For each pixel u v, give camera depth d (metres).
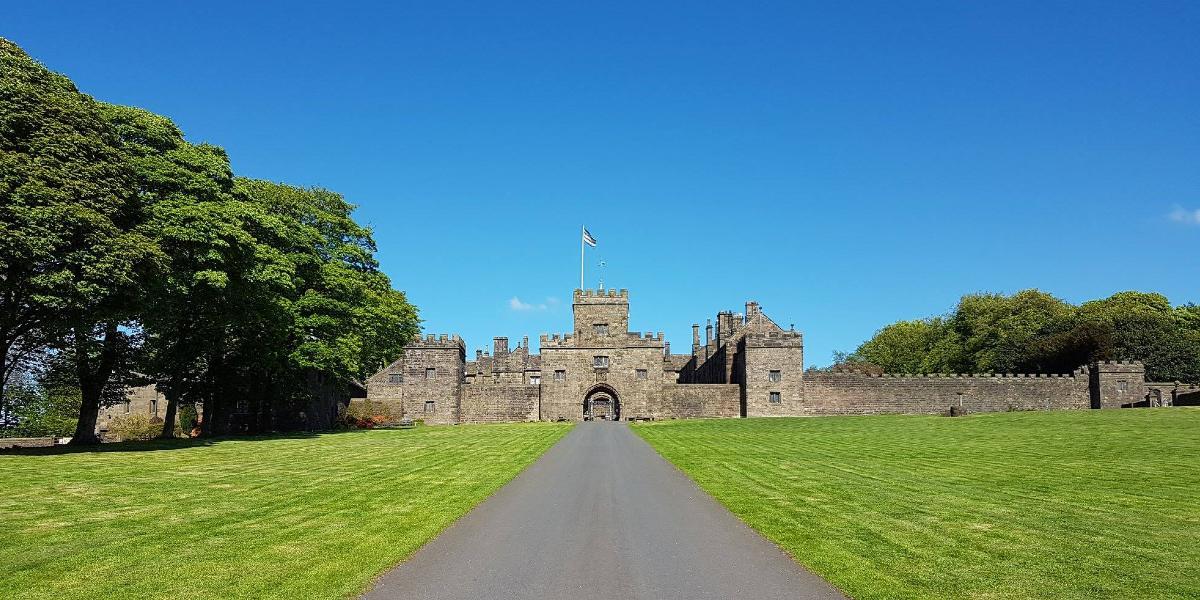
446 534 14.80
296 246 52.00
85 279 28.36
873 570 11.72
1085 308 109.56
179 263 34.50
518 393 82.06
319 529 14.99
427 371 79.38
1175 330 95.62
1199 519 15.72
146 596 10.59
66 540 13.96
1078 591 10.55
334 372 54.62
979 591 10.57
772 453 32.28
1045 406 80.44
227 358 47.44
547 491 20.70
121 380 41.69
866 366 105.12
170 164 35.84
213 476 23.66
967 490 20.14
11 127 28.83
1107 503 17.84
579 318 83.06
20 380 63.62
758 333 79.94
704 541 14.14
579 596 10.66
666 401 81.88
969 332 112.62
